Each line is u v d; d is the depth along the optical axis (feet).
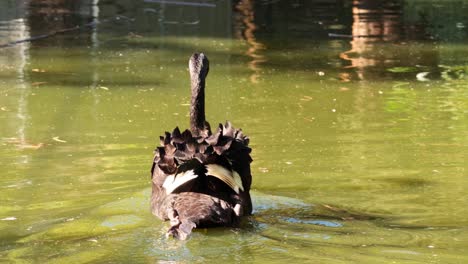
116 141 47.03
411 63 71.67
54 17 93.81
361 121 51.55
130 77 66.49
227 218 31.71
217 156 33.88
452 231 31.99
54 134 48.73
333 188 38.52
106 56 75.00
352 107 55.62
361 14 97.30
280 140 47.14
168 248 29.73
